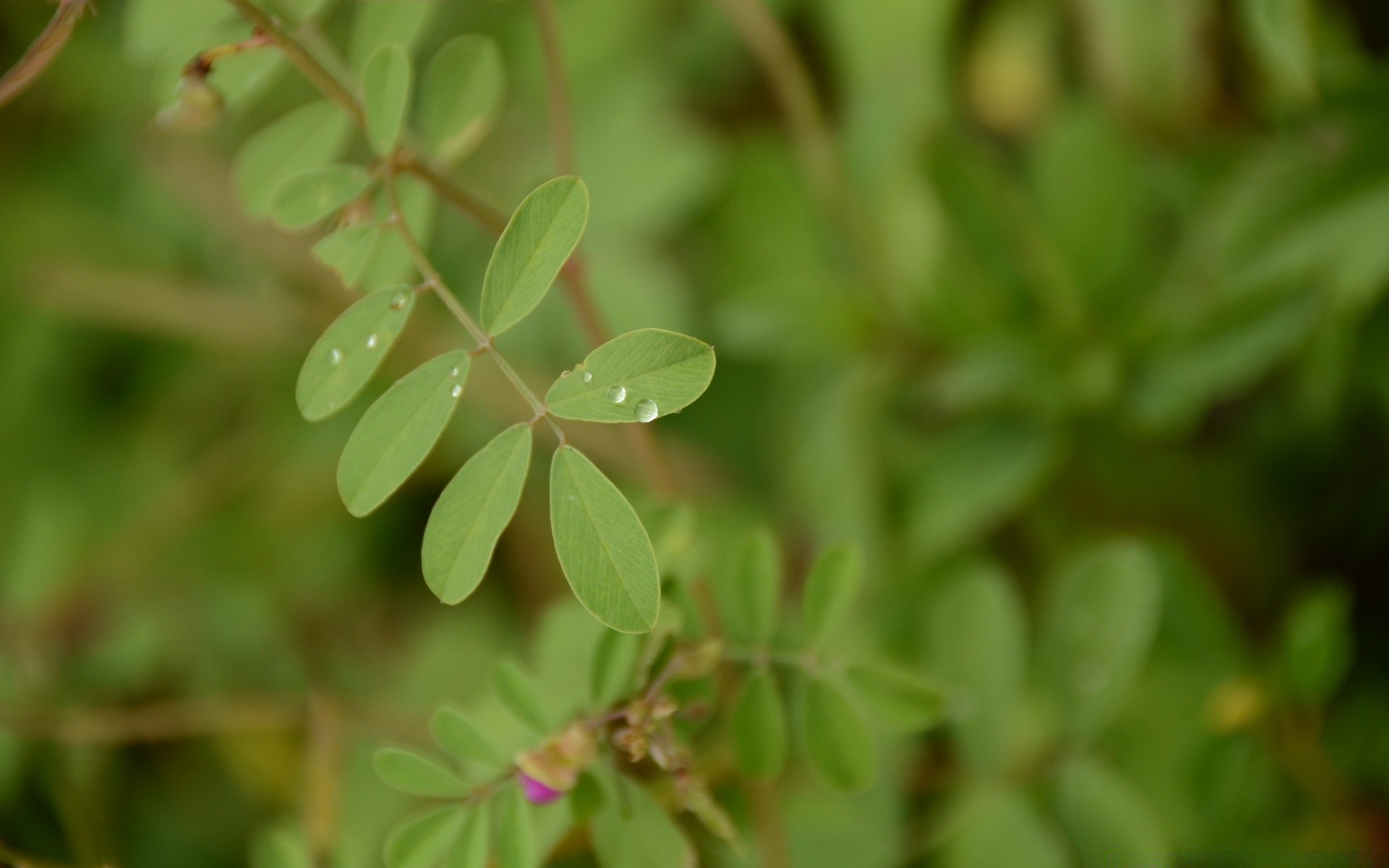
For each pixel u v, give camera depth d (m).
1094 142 0.48
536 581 0.54
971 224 0.48
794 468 0.52
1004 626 0.44
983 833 0.43
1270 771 0.45
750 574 0.40
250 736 0.52
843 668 0.40
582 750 0.38
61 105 0.61
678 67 0.60
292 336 0.59
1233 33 0.50
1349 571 0.48
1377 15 0.48
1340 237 0.46
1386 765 0.46
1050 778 0.43
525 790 0.39
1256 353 0.47
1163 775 0.46
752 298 0.53
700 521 0.52
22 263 0.61
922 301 0.50
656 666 0.39
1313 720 0.45
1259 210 0.47
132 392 0.61
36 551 0.54
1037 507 0.49
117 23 0.60
